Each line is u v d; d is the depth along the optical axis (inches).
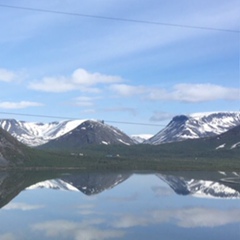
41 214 3627.0
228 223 3193.9
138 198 4928.6
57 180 7854.3
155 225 3110.2
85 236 2733.8
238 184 7165.4
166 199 4835.1
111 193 5511.8
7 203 4387.3
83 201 4601.4
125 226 3075.8
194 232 2864.2
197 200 4744.1
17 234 2785.4
